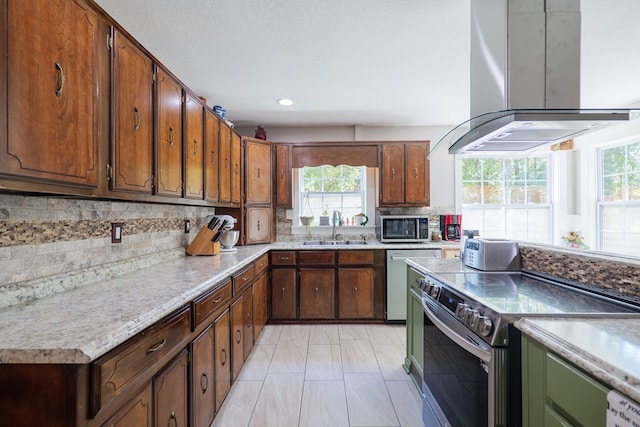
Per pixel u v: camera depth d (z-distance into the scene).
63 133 1.03
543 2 1.42
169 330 1.21
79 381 0.79
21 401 0.79
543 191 4.05
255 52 2.13
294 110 3.30
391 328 3.14
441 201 3.91
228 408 1.86
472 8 1.65
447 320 1.40
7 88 0.84
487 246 1.79
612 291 1.24
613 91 2.84
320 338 2.88
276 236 3.87
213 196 2.46
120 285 1.48
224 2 1.63
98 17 1.21
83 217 1.52
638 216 3.24
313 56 2.19
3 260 1.14
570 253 1.45
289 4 1.65
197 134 2.15
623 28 1.85
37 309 1.10
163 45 2.04
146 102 1.54
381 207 3.63
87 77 1.14
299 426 1.70
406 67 2.35
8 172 0.84
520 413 1.00
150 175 1.57
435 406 1.56
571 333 0.86
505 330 1.04
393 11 1.71
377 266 3.26
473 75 1.67
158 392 1.12
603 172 3.62
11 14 0.85
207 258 2.41
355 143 3.55
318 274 3.25
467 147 1.82
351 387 2.08
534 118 1.33
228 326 1.92
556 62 1.43
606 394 0.67
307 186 4.02
